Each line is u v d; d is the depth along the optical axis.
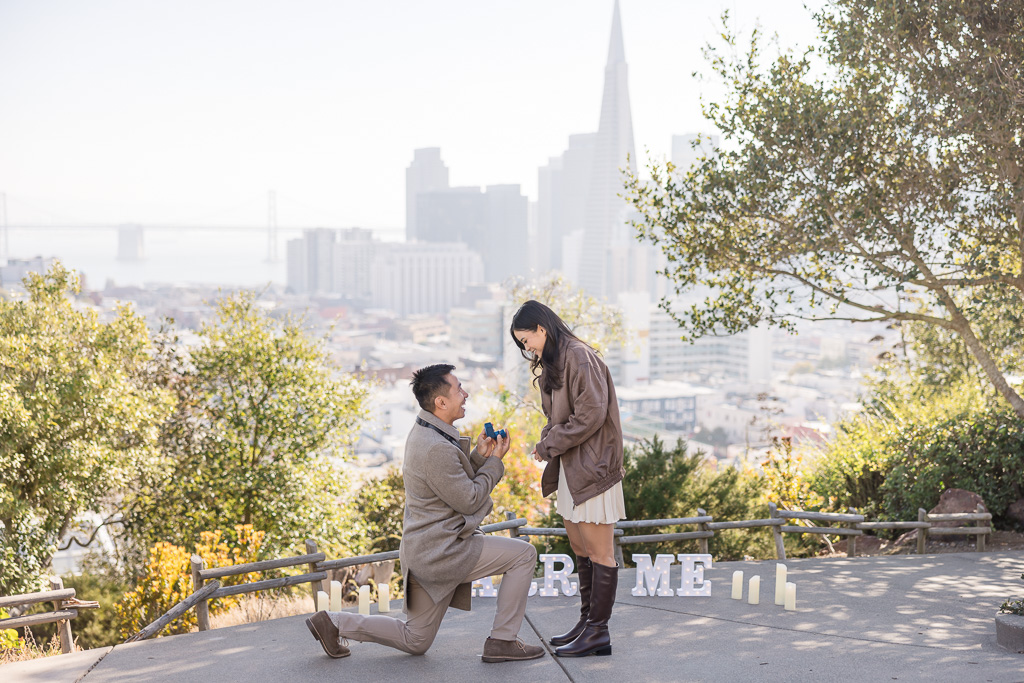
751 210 10.28
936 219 9.70
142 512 16.59
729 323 10.95
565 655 4.14
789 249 10.16
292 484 17.73
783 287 10.83
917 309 15.28
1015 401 9.91
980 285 10.05
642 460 8.99
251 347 18.41
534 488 14.84
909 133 9.57
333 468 18.81
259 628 4.89
